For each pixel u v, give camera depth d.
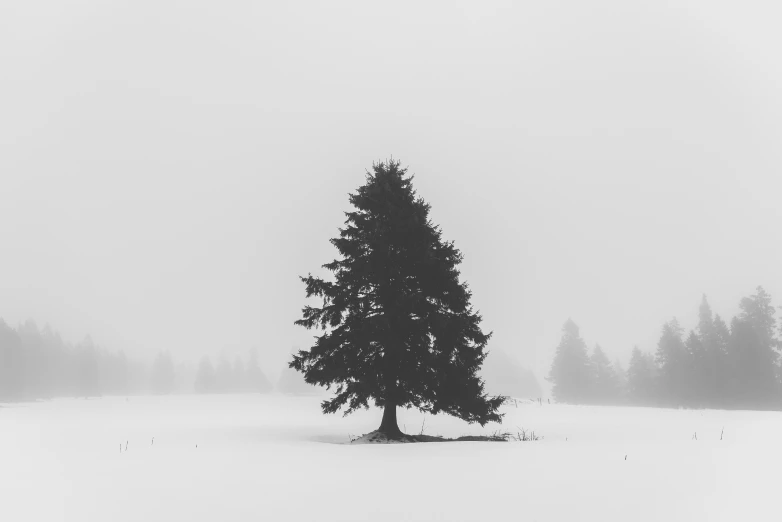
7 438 19.92
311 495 8.60
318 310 20.23
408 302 18.77
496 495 8.41
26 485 10.00
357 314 20.03
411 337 19.67
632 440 16.83
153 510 7.82
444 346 19.50
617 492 8.57
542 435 19.64
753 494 8.38
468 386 19.00
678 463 11.53
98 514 7.69
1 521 7.44
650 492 8.55
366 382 18.45
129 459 13.41
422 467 11.24
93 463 12.84
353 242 20.53
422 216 20.78
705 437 17.72
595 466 11.15
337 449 14.87
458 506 7.75
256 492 8.91
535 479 9.70
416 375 19.06
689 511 7.36
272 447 15.50
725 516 7.09
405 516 7.25
